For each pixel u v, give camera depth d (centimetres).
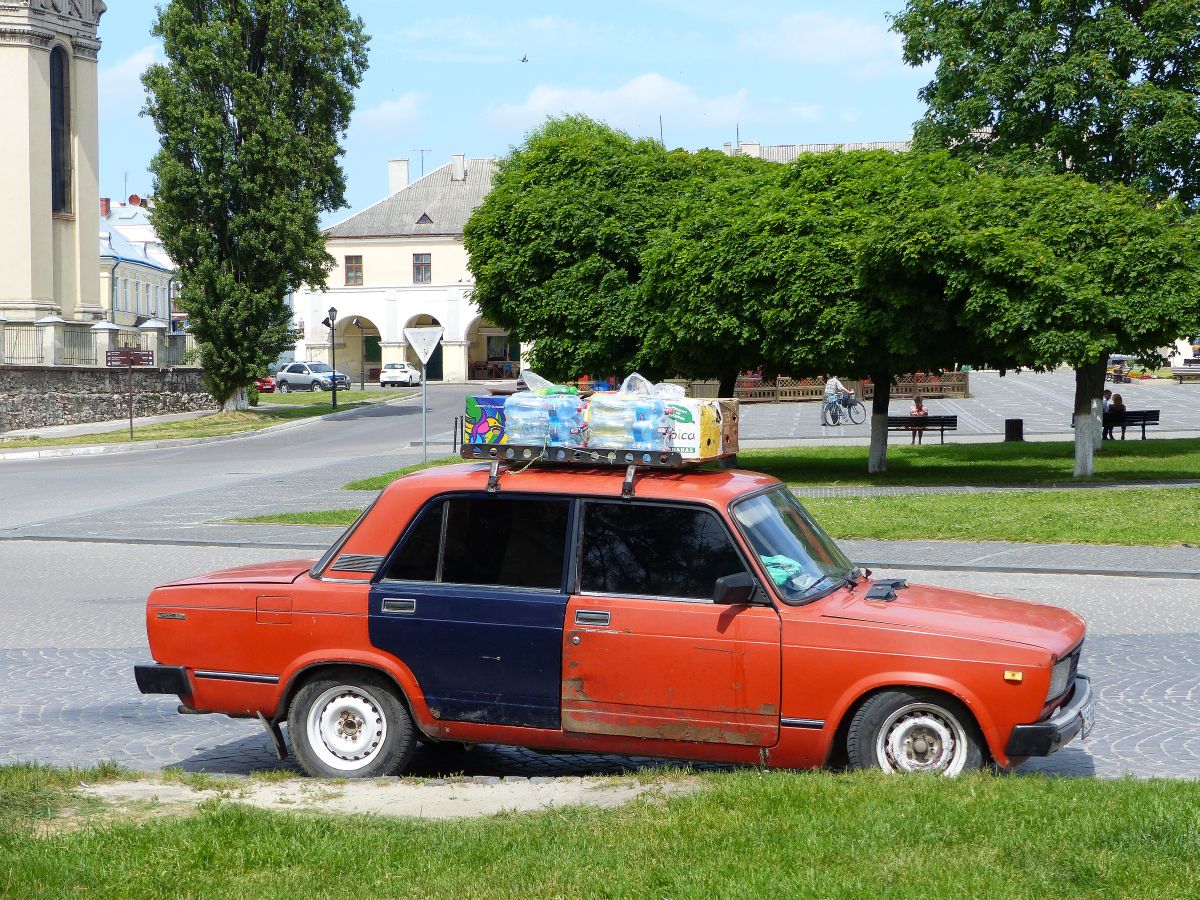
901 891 421
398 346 8312
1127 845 462
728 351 2528
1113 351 2358
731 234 2394
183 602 686
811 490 2300
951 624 611
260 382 7050
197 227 4859
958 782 556
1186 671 957
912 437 3481
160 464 3281
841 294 2342
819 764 612
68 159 5059
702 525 638
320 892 439
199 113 4803
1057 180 2400
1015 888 423
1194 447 3077
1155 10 2823
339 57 5091
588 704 636
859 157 2570
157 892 441
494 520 660
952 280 2211
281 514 2047
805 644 609
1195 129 2767
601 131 5688
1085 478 2383
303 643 666
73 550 1770
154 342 5175
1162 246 2236
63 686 954
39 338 4422
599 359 2714
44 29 4841
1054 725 588
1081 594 1325
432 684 651
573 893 430
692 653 622
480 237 2798
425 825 524
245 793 607
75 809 558
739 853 464
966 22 3028
